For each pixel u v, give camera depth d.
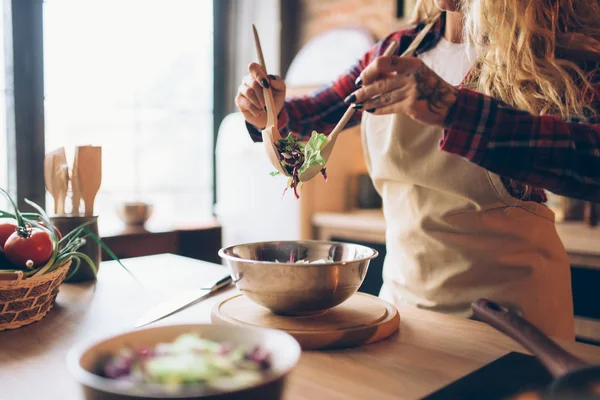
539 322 1.16
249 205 2.95
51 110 2.35
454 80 1.28
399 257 1.29
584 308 2.06
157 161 3.23
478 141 0.84
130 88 3.00
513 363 0.74
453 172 1.17
